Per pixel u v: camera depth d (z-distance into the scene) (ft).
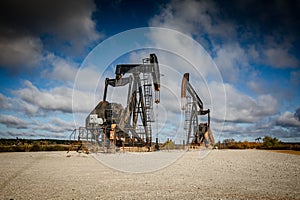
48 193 18.48
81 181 23.47
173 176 26.73
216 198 17.08
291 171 30.68
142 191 19.20
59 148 91.86
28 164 38.45
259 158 50.31
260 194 18.25
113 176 26.66
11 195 17.84
